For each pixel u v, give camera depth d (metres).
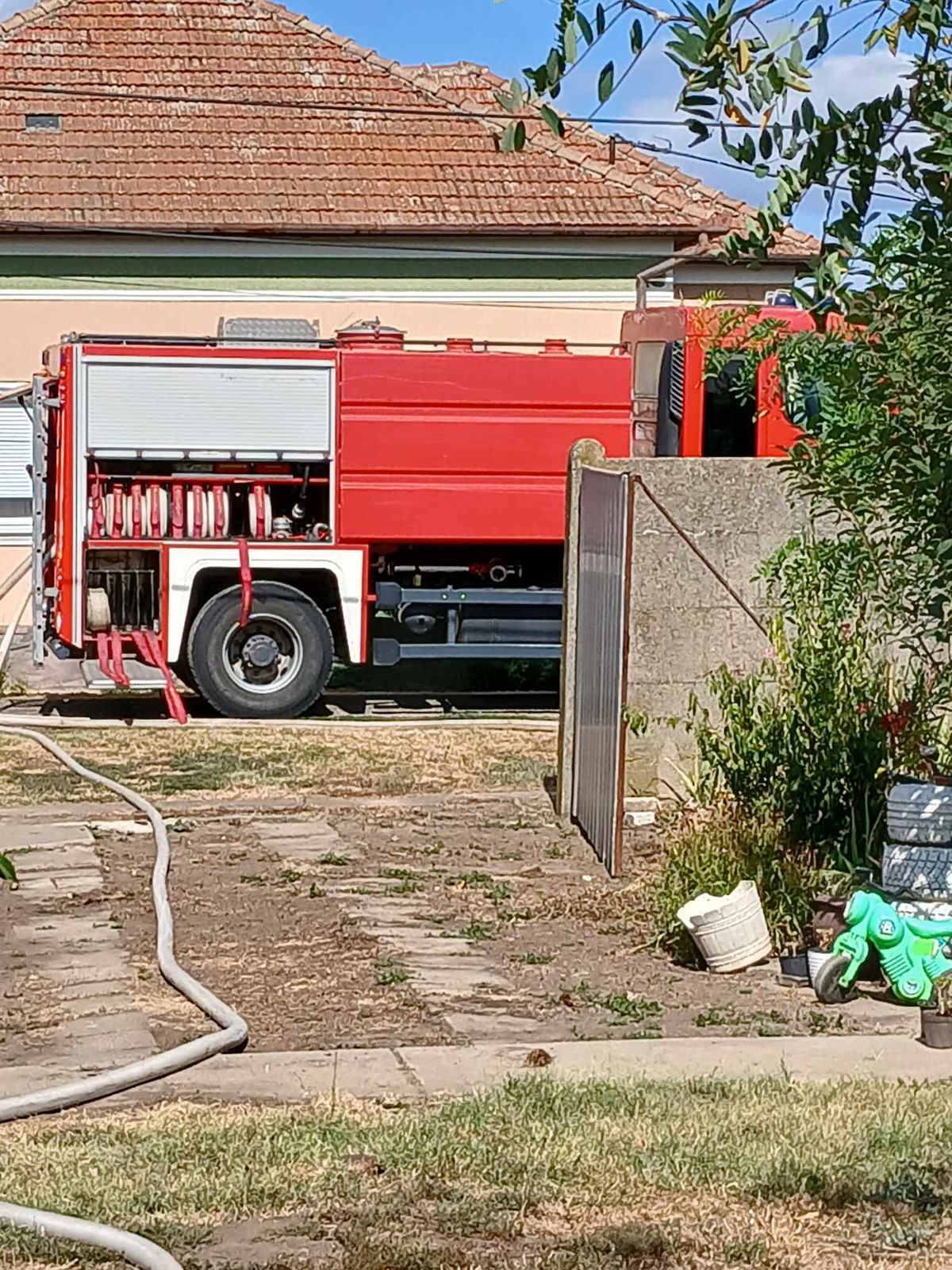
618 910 9.38
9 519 23.06
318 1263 4.64
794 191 3.70
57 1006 7.67
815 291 3.85
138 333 23.20
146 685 17.41
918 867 8.05
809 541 10.71
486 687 20.38
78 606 17.36
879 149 3.72
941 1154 5.44
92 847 11.26
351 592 17.81
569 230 23.36
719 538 11.68
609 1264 4.62
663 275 23.52
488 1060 6.72
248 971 8.26
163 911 8.87
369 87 24.86
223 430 17.56
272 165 23.77
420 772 14.34
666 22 3.36
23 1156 5.50
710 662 11.70
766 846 9.07
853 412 6.58
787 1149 5.48
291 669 17.70
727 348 11.03
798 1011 7.56
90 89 24.31
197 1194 5.13
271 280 23.38
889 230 4.32
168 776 13.98
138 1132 5.80
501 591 18.34
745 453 16.86
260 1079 6.51
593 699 11.24
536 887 10.02
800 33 3.38
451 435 17.86
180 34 25.05
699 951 8.29
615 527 10.57
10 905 9.66
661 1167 5.32
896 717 9.66
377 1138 5.61
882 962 7.73
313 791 13.43
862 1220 4.97
